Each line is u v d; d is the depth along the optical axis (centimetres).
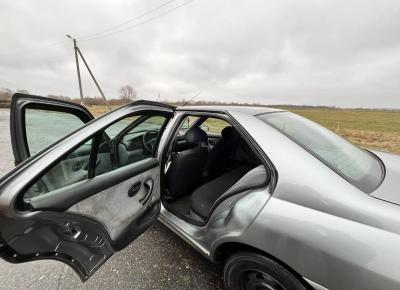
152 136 240
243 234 113
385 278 77
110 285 151
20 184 90
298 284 101
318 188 100
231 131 266
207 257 146
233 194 133
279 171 112
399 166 138
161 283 154
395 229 82
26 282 151
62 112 154
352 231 86
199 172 235
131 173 140
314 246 92
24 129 123
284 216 101
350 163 125
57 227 102
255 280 121
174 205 215
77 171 141
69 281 152
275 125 140
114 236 134
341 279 86
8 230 87
